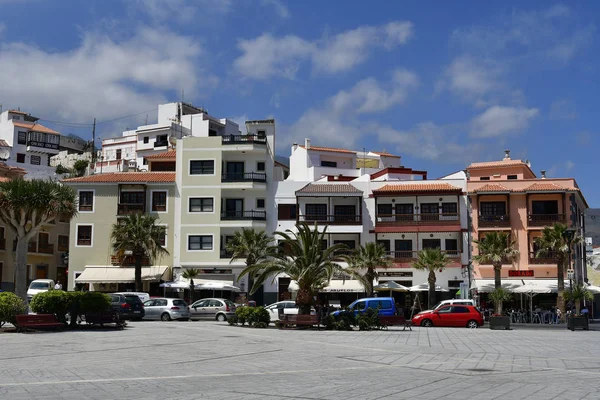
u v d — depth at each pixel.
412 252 64.06
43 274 72.38
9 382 14.78
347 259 38.88
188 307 47.88
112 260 64.69
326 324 36.44
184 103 107.69
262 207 66.56
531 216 63.44
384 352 22.97
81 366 17.88
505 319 40.62
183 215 65.62
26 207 31.98
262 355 21.53
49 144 105.19
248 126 71.06
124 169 89.25
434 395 13.24
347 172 85.44
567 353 23.27
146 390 13.79
